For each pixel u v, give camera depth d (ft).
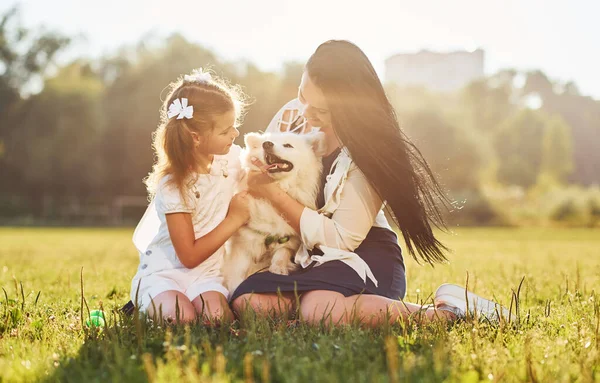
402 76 139.64
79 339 9.52
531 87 263.90
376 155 11.04
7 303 11.84
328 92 11.25
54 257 31.63
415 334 9.46
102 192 128.26
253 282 10.96
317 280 10.69
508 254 34.88
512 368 7.67
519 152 207.10
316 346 8.32
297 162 12.43
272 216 12.12
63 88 121.70
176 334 9.10
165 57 125.49
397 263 11.89
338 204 11.43
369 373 7.13
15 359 8.35
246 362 6.93
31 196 127.95
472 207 112.06
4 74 136.87
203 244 11.32
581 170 253.65
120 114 123.03
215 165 12.11
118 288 16.08
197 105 11.51
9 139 125.90
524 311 12.35
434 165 13.39
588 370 7.49
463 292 11.31
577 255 33.58
